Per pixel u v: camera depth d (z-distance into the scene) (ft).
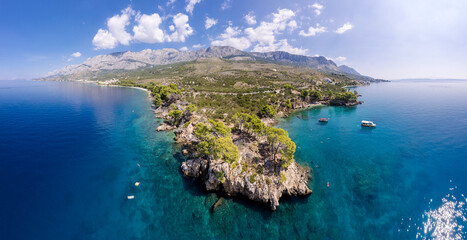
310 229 125.49
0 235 115.34
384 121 349.00
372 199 150.00
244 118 261.03
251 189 146.30
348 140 258.78
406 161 202.18
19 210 134.21
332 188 162.09
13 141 241.55
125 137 262.47
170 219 130.82
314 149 230.89
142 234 120.06
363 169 188.65
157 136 265.34
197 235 120.26
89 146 234.17
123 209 138.21
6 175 172.35
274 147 189.37
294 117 391.04
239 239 118.42
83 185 162.30
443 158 205.77
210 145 169.27
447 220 130.82
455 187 161.07
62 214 132.46
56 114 380.58
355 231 124.26
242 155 179.32
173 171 182.60
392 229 125.29
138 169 185.98
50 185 161.17
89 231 120.88
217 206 140.97
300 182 161.79
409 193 155.53
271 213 136.98
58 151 220.02
